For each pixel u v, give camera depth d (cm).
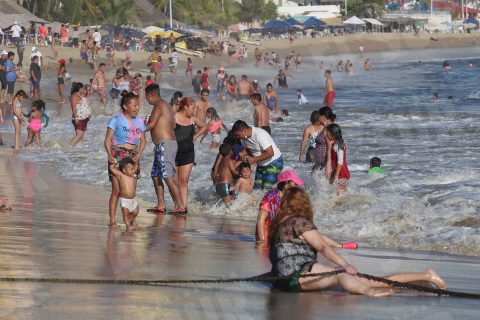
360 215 2992
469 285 1895
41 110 5356
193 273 1872
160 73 11512
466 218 2928
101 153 4944
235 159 3228
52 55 12425
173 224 2811
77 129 5381
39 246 2125
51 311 1434
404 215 2928
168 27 16225
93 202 3209
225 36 18662
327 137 3347
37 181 3816
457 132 6366
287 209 1791
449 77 13475
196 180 3916
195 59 14662
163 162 3052
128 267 1898
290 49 18488
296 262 1744
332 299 1675
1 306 1458
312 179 3384
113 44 14212
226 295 1659
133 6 16425
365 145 5622
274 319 1488
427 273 1788
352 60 17450
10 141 5697
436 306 1638
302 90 11619
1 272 1759
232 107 8594
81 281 1683
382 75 13888
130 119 2692
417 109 8469
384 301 1672
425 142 5750
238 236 2556
